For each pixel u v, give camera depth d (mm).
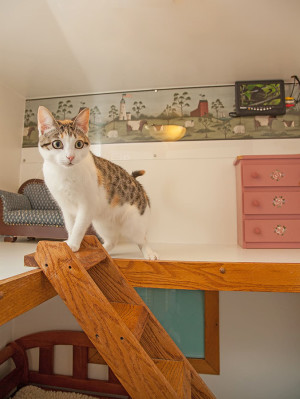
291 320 1909
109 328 783
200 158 2320
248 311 1938
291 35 1671
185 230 2305
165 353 1102
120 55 1900
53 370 2062
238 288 1185
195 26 1596
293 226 1906
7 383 1885
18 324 2125
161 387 764
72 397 1890
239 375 1912
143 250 1452
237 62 1984
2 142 2332
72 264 806
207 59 1947
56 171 1096
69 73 2146
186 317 1966
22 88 2402
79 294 797
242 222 1951
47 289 872
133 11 1473
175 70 2104
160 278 1235
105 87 2385
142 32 1653
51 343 2014
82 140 1092
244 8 1448
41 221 2000
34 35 1679
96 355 1983
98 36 1689
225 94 2326
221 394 1904
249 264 1184
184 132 2355
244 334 1932
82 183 1112
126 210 1446
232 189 2271
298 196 1911
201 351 1935
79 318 794
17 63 2004
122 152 2414
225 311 1951
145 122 2402
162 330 1091
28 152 2561
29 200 2434
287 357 1896
